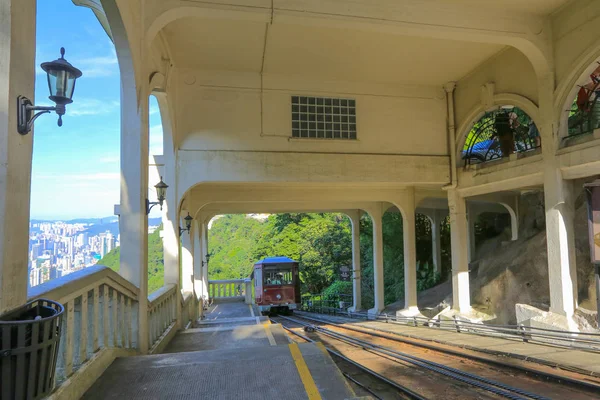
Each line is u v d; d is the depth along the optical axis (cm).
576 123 997
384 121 1253
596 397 550
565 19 910
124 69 594
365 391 611
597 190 841
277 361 414
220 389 344
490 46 1075
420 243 2636
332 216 3609
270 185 1497
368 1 785
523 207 1712
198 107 1114
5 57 247
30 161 276
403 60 1116
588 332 851
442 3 841
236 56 1056
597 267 841
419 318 1457
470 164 1274
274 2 737
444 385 621
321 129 1197
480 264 1633
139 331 574
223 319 1462
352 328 1366
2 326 219
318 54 1059
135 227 605
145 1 666
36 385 234
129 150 613
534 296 1192
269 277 2308
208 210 1800
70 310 342
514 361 753
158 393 337
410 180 1255
